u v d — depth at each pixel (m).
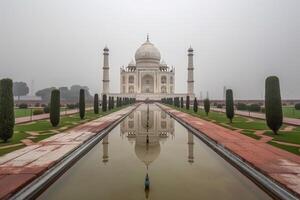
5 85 13.88
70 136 15.41
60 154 10.59
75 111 41.34
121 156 11.45
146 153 12.04
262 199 6.76
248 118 28.50
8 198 6.38
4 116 13.55
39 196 6.99
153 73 95.50
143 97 91.00
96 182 7.96
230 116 23.61
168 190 7.25
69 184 7.83
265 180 7.68
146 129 20.84
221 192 7.14
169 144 14.44
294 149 11.63
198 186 7.60
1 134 13.47
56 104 20.64
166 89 96.50
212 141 14.28
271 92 16.50
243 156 10.17
